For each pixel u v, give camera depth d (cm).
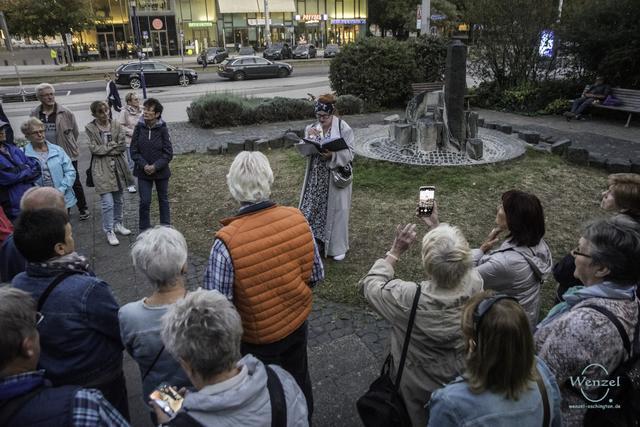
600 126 1260
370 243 575
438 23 3250
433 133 836
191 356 160
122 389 256
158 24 4528
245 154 265
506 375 163
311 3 5275
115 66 3884
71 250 246
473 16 1509
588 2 1400
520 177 767
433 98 892
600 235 206
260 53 4328
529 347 164
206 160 938
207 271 249
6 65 4269
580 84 1465
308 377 291
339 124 512
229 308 173
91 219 683
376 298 227
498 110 1512
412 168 789
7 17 3250
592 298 202
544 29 1440
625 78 1356
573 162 858
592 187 743
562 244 568
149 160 586
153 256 220
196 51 4978
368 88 1491
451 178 756
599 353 189
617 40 1305
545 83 1493
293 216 268
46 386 166
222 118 1302
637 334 196
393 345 233
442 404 173
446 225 230
